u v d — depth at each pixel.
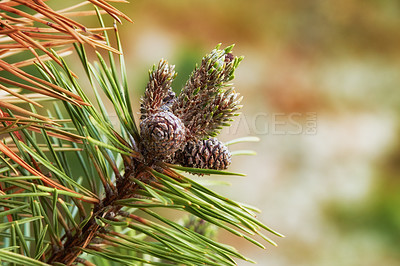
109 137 0.57
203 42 3.72
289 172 3.22
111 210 0.59
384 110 3.93
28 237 0.60
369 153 3.50
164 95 0.60
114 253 0.59
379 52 4.38
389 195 3.17
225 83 0.61
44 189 0.55
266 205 3.01
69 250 0.59
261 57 4.08
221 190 2.91
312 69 4.17
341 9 4.46
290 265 2.69
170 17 3.58
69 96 0.58
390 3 4.55
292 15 4.33
